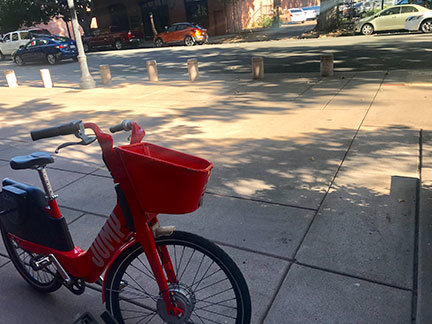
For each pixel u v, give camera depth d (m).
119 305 2.82
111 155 2.12
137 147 2.12
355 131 6.47
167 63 18.30
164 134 7.19
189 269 3.33
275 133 6.75
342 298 2.88
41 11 35.44
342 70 12.19
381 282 3.01
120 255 2.43
